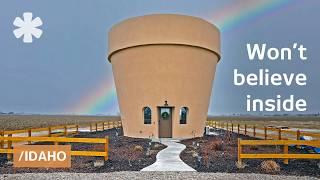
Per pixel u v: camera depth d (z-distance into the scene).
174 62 22.81
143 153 15.38
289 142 12.62
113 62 26.38
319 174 10.89
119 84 25.25
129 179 9.51
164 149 16.67
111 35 25.98
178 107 22.91
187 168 11.38
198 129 24.28
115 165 12.23
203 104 24.58
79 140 13.30
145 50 23.06
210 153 15.54
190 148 17.23
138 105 23.36
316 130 42.34
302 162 13.35
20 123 75.00
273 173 10.96
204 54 24.23
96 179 9.53
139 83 23.28
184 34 22.92
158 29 22.78
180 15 23.02
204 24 24.08
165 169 11.18
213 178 9.70
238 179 9.64
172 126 22.97
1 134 15.69
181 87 22.94
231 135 27.56
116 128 38.88
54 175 10.14
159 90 22.80
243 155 12.05
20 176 10.02
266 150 17.03
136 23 23.31
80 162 13.05
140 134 23.20
